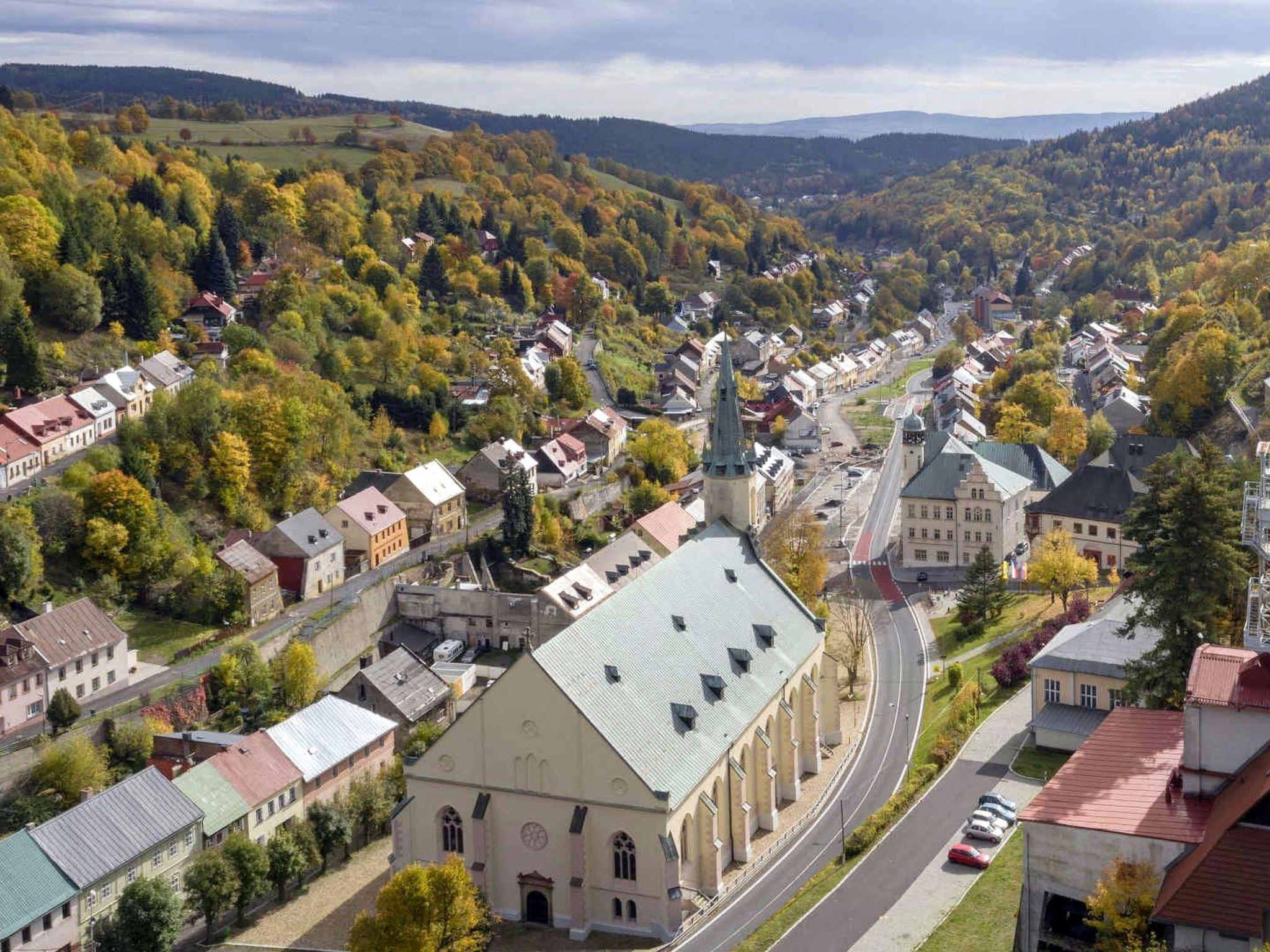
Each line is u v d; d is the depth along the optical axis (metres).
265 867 125.00
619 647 121.25
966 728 140.62
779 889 117.31
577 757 111.69
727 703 127.19
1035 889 91.75
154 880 118.62
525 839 114.94
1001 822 116.38
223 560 198.75
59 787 150.62
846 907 106.75
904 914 104.31
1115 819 89.31
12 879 118.94
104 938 116.75
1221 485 114.06
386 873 133.88
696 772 115.88
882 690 169.75
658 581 133.38
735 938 109.38
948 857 113.44
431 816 118.19
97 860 124.81
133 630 189.38
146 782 134.25
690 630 131.88
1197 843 85.38
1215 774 89.44
